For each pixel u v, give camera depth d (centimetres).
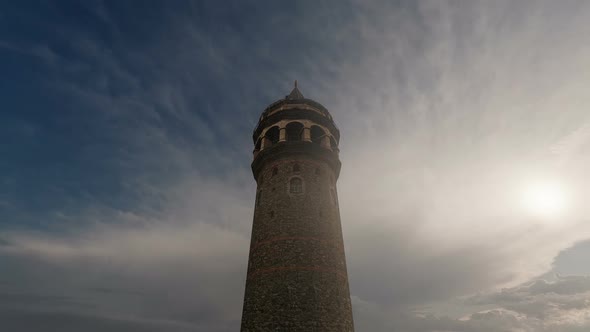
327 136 3962
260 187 3728
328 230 3269
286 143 3694
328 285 2919
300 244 3081
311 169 3625
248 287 3084
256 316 2803
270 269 2981
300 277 2888
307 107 4009
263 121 4103
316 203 3394
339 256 3197
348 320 2888
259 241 3244
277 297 2806
